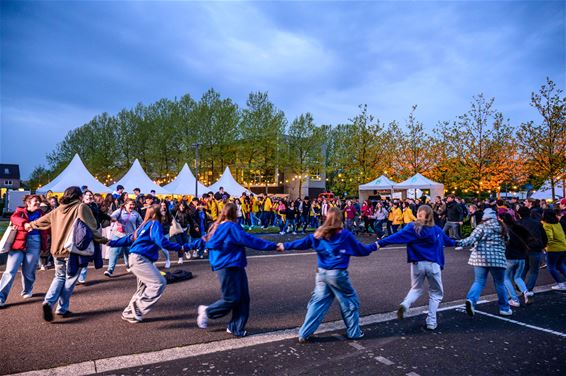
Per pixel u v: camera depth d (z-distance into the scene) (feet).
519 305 20.47
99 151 153.58
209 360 12.44
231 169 129.18
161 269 28.09
